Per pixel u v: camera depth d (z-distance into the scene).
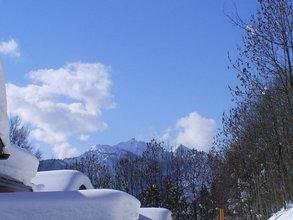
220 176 41.88
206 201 58.69
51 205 9.54
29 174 13.98
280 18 21.09
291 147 24.55
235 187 38.28
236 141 33.25
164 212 22.22
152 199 59.28
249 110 30.64
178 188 60.31
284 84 21.94
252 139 30.64
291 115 23.09
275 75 22.31
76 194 9.80
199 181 61.25
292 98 22.78
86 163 64.88
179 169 62.72
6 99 10.92
